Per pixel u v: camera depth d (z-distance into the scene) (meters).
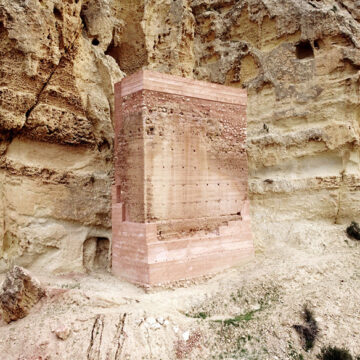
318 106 17.94
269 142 18.45
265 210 17.89
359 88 17.38
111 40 19.20
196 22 22.42
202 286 13.30
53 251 14.75
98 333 10.69
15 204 14.21
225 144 14.72
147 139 12.87
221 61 21.22
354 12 20.53
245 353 10.52
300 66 18.69
